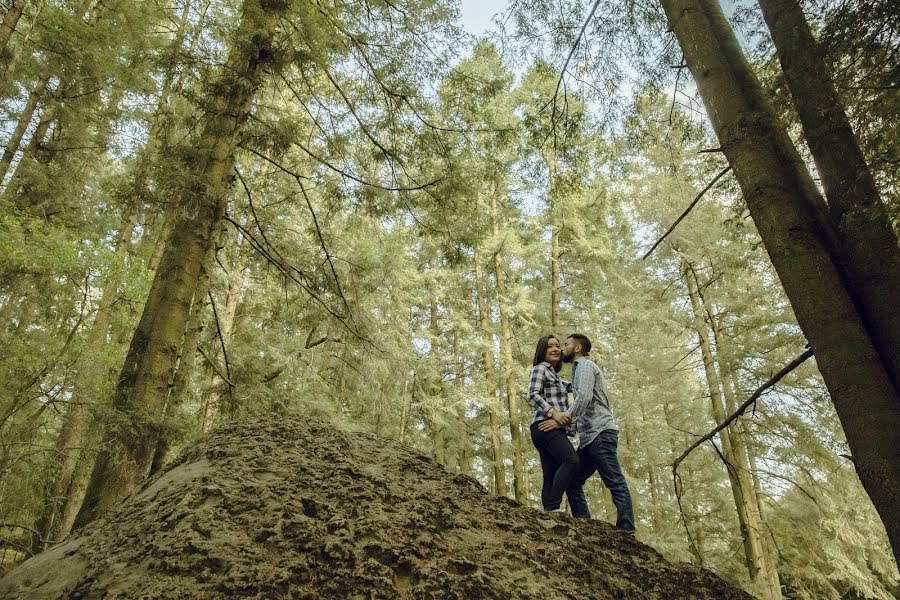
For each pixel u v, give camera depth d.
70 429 5.39
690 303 12.70
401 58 6.16
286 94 7.78
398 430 13.04
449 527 1.76
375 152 6.44
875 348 2.55
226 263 9.30
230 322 9.63
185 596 1.19
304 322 7.61
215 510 1.53
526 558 1.65
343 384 9.73
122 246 9.30
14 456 4.75
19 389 5.14
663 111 7.86
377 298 10.48
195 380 8.08
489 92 6.45
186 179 4.56
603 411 3.44
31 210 8.04
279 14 5.57
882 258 2.60
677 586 1.78
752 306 11.03
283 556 1.38
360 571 1.36
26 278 5.59
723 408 12.22
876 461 2.37
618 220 14.97
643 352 12.77
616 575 1.74
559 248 13.73
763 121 3.14
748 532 10.54
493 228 14.04
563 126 5.95
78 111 8.54
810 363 10.31
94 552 1.46
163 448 4.17
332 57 6.14
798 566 11.68
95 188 10.09
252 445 2.07
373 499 1.80
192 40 6.12
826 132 2.82
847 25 2.55
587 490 15.55
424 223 6.72
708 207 11.51
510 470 16.39
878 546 11.34
